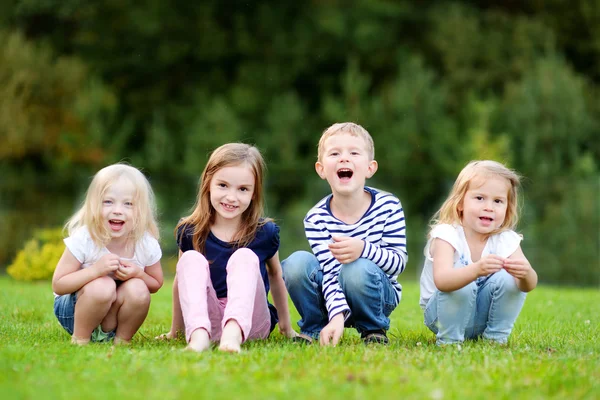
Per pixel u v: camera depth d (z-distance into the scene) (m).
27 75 21.39
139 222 4.99
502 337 5.11
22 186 19.20
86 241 4.89
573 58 24.75
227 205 5.08
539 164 21.16
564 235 17.61
